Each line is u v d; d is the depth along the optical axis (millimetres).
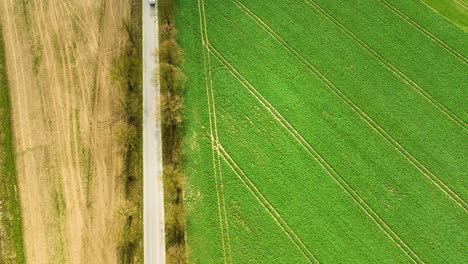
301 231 34062
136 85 37344
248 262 33031
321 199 35156
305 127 37438
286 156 36344
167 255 32562
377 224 34688
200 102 37562
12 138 35219
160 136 35875
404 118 38312
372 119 38188
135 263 32281
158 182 34469
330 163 36344
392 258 33812
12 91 36812
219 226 33812
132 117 36281
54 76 37562
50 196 33688
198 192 34688
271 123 37375
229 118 37250
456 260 33906
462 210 35438
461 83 39812
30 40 38875
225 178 35219
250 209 34438
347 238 34094
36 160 34656
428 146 37406
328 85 39219
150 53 38688
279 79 39094
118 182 34312
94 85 37375
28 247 32375
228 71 39000
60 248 32438
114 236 32750
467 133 38000
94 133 35719
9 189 33719
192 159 35594
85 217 33219
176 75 37625
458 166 36812
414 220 34938
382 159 36750
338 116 38062
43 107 36406
